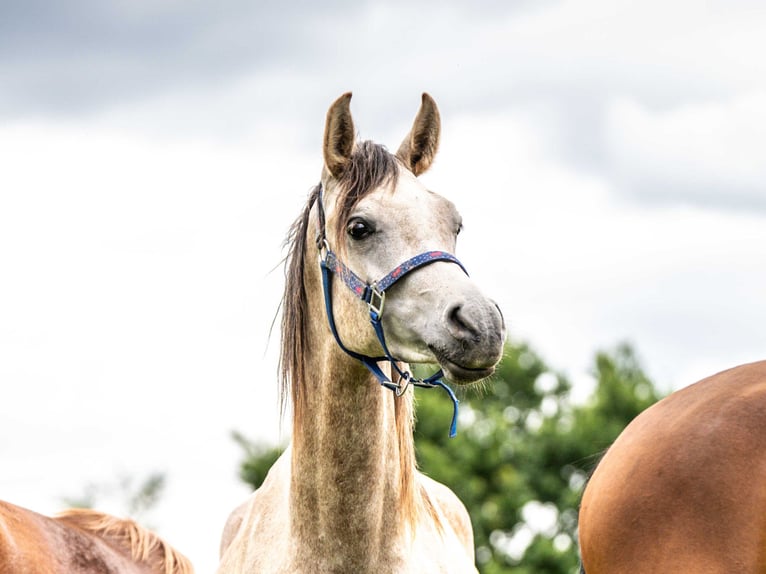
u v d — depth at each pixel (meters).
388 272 4.75
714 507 3.95
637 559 4.07
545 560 24.59
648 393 31.89
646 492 4.10
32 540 6.60
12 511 6.75
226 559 5.87
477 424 29.17
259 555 5.46
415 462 5.47
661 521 4.04
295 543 5.20
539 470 28.27
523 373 33.84
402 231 4.79
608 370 33.22
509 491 26.58
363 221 4.84
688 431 4.11
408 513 5.26
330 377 5.05
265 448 26.16
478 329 4.41
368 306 4.82
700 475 4.00
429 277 4.65
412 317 4.66
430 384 4.90
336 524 5.07
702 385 4.30
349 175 4.99
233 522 6.65
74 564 6.80
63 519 7.57
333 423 5.04
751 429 4.00
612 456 4.34
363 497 5.06
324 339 5.14
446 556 5.54
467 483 26.56
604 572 4.20
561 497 27.78
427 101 5.38
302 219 5.35
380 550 5.14
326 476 5.07
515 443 28.69
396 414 5.25
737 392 4.14
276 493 5.62
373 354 4.92
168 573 7.49
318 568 5.12
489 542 26.25
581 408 30.41
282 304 5.40
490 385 4.96
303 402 5.18
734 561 3.87
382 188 4.90
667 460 4.09
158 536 7.67
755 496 3.89
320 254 5.08
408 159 5.40
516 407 33.81
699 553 3.93
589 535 4.30
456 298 4.52
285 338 5.32
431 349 4.58
